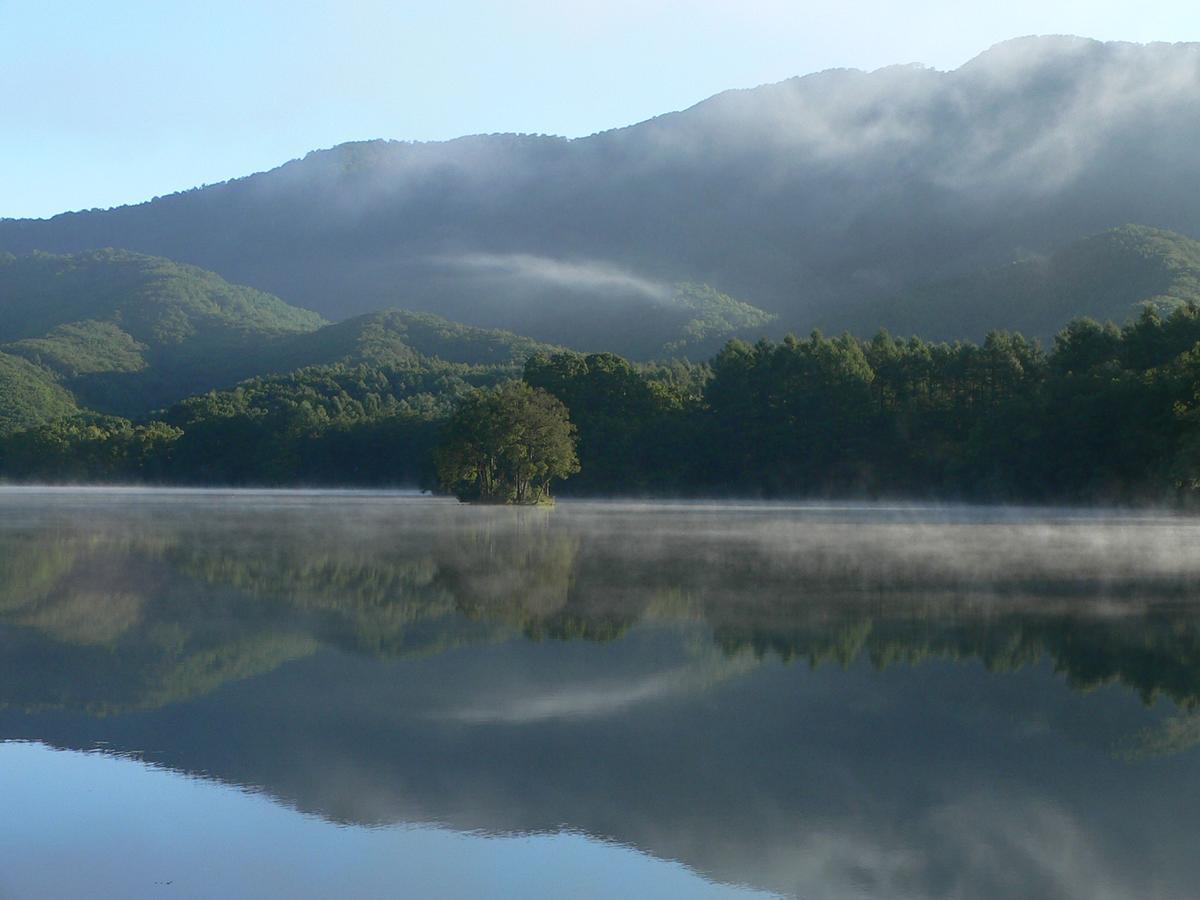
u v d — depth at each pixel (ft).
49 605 118.11
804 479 462.19
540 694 77.92
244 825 53.72
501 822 54.08
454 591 130.82
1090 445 344.28
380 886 47.21
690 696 77.05
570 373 510.17
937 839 51.83
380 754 64.03
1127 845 50.88
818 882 47.24
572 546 199.62
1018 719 71.26
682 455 483.51
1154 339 385.50
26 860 49.85
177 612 113.70
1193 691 78.59
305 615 111.96
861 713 72.69
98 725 70.03
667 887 46.98
